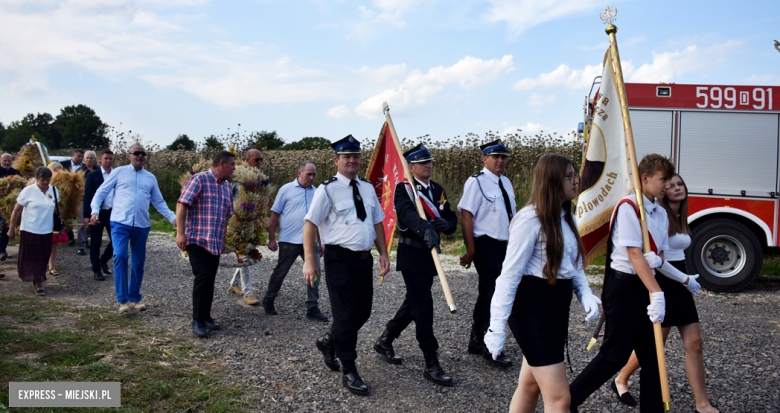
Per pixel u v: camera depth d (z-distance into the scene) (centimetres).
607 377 297
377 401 355
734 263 697
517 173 1252
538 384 247
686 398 356
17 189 830
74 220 865
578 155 1222
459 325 530
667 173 300
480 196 418
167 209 574
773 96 707
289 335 491
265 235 590
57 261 858
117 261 537
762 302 637
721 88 720
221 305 596
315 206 373
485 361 432
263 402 346
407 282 394
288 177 1469
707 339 477
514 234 247
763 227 705
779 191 705
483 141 1322
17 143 8019
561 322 248
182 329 495
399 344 475
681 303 318
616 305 296
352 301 373
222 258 874
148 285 689
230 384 370
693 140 723
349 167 383
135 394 341
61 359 393
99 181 735
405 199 394
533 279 247
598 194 379
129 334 468
